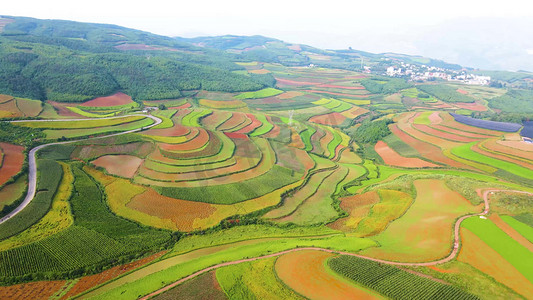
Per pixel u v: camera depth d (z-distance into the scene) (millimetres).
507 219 81250
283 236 84688
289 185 112562
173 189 100688
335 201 105625
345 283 60812
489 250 70250
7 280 62781
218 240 81062
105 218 84812
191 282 62375
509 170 124062
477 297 56156
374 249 74250
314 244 78000
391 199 101875
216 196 100188
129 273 67812
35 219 80000
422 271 64562
